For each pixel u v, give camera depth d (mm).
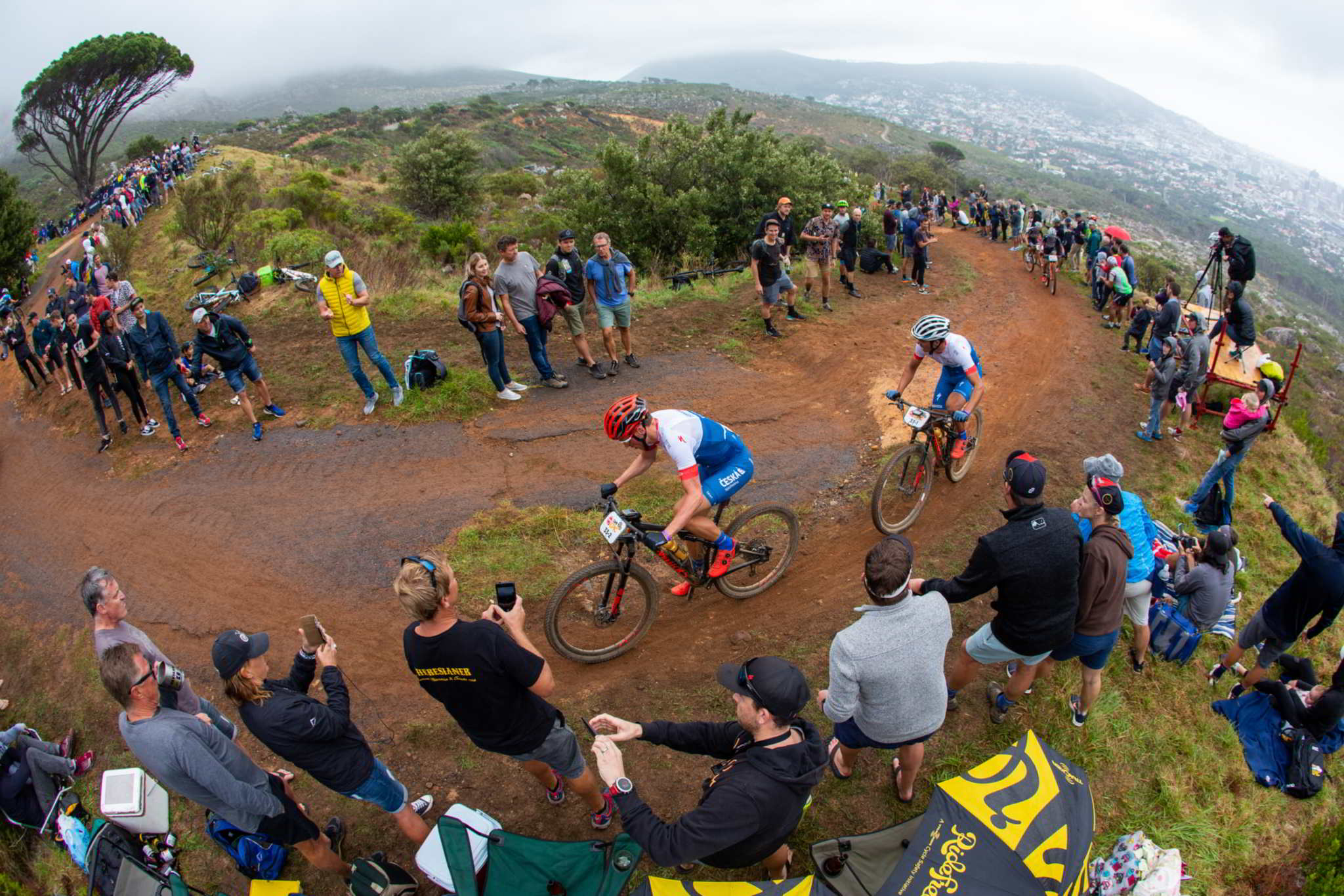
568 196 19250
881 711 3594
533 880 3412
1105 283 14117
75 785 4922
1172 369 8773
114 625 4156
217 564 6508
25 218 25766
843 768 4391
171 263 16125
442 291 12867
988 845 3549
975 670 4750
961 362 6469
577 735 4664
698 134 19141
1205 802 4941
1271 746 5352
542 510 6883
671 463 7676
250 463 8023
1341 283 140125
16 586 6633
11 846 4832
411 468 7734
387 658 5402
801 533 6766
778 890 3322
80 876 4426
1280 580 7680
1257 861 4684
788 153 19328
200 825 4328
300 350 10516
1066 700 5215
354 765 3471
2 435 10453
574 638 5363
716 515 5301
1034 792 3789
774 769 2822
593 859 3461
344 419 8711
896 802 4363
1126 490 8156
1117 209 154375
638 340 10938
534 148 74312
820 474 7719
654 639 5504
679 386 9570
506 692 3250
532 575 6031
